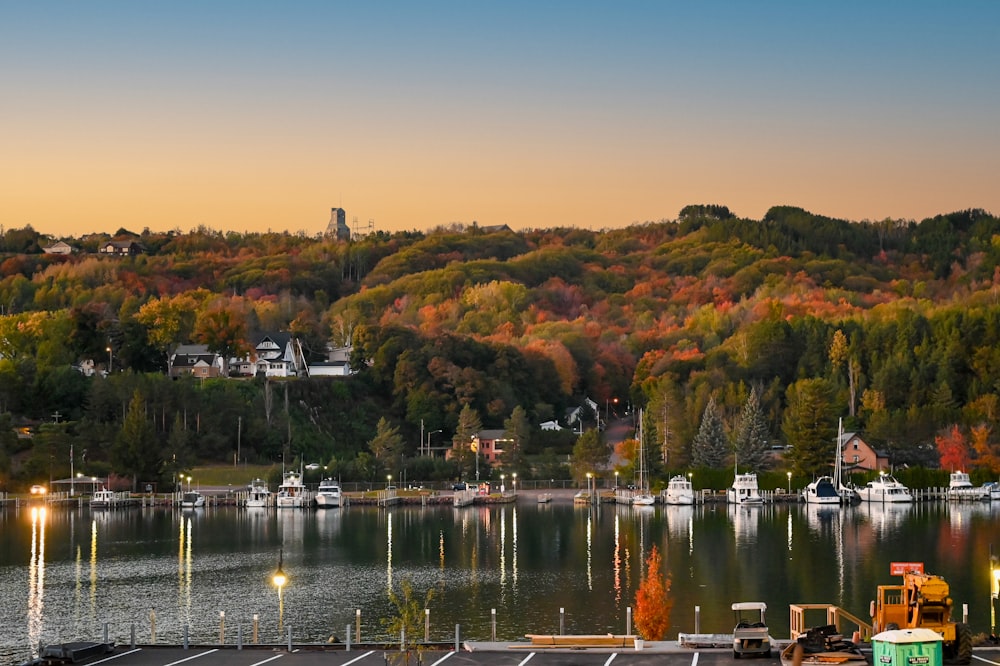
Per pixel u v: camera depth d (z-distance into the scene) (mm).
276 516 199125
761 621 70188
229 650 70562
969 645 62906
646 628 73625
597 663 64812
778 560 134375
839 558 135375
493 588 115125
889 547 146125
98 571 129500
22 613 101875
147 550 149500
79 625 96062
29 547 153125
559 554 143375
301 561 137875
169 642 86625
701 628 91188
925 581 64625
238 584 119125
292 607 104562
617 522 185625
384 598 109562
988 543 149500
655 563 77938
